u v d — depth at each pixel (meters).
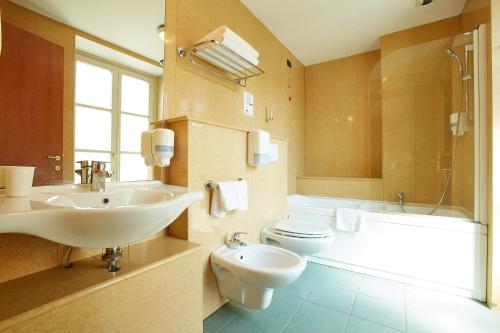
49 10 1.01
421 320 1.41
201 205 1.40
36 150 0.97
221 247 1.51
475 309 1.53
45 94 1.00
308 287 1.79
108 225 0.71
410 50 2.40
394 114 2.50
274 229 1.85
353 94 3.02
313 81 3.26
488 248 1.62
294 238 1.71
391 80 2.51
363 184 2.73
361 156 2.95
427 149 2.34
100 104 1.17
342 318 1.42
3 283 0.81
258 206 1.89
